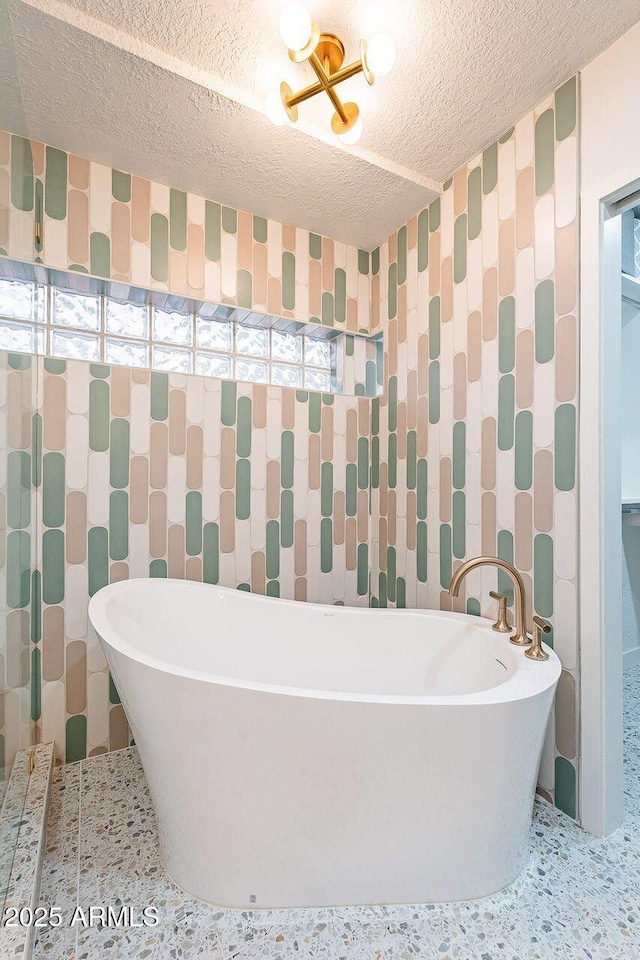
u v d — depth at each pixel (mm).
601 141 1361
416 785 1083
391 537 2291
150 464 1889
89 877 1205
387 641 1785
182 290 1947
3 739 1055
